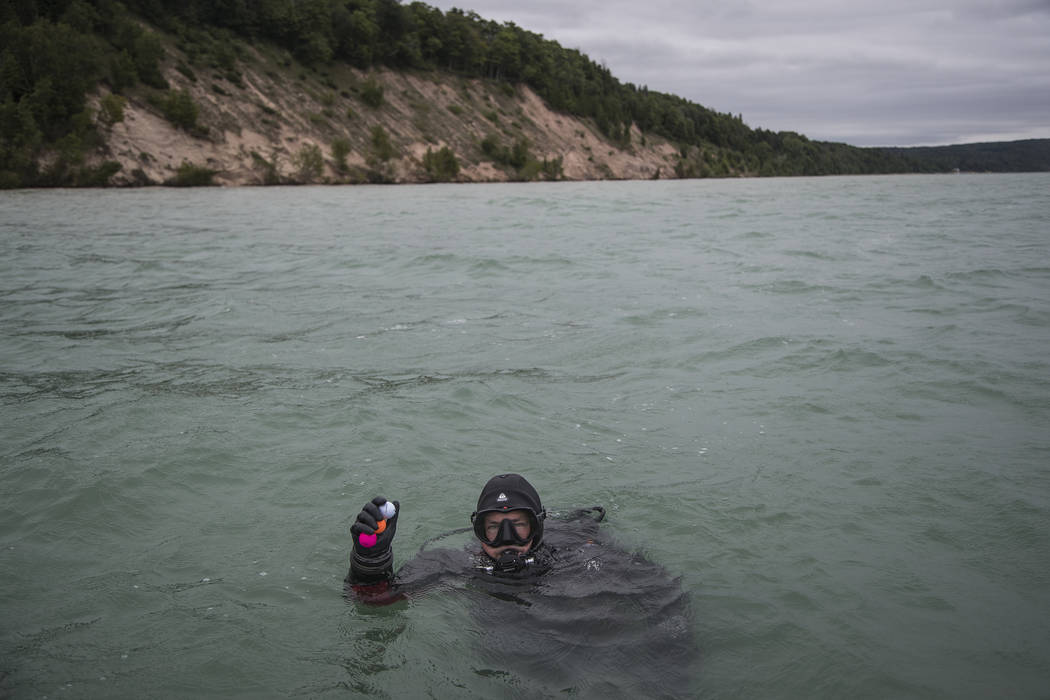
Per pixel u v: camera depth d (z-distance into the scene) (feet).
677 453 16.74
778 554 12.37
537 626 10.43
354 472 15.93
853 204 104.12
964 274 37.50
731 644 10.00
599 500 14.53
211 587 11.54
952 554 12.18
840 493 14.48
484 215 85.87
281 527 13.58
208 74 238.48
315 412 19.43
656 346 25.39
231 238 59.77
